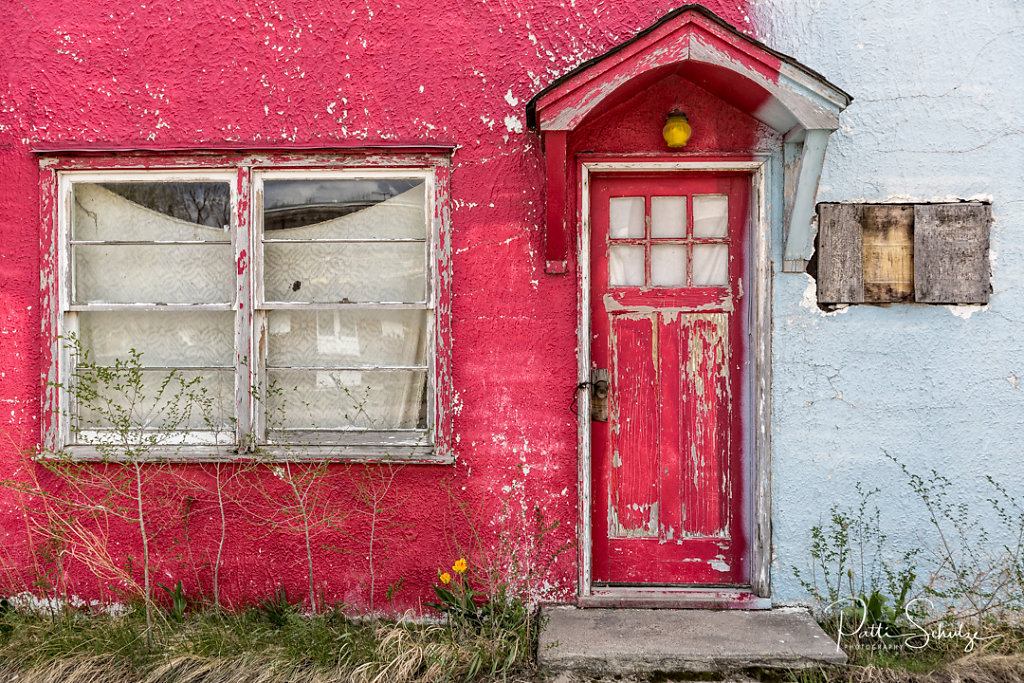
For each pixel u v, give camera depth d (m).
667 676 2.99
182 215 3.66
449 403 3.54
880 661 3.06
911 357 3.48
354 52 3.54
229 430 3.65
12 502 3.62
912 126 3.47
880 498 3.49
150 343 3.67
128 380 3.61
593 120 3.44
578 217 3.51
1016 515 3.45
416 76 3.53
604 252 3.63
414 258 3.64
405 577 3.56
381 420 3.66
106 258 3.68
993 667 3.02
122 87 3.56
